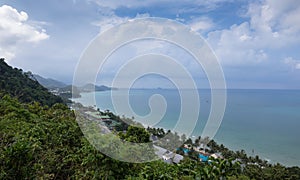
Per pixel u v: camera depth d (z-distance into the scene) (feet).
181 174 21.29
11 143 18.81
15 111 33.68
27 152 17.20
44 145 22.79
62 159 21.48
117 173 17.98
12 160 16.46
